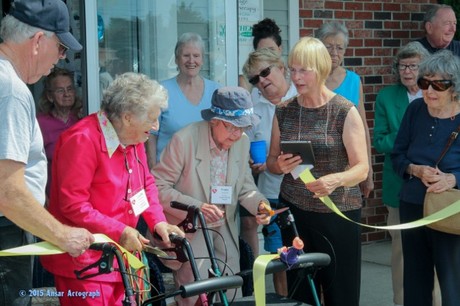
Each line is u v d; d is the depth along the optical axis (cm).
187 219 371
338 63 561
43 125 511
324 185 393
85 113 530
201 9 577
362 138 408
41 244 302
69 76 516
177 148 400
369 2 695
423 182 425
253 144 471
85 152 330
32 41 295
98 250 302
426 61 422
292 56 409
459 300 419
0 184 278
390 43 708
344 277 418
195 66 499
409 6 714
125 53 559
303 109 421
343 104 410
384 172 537
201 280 306
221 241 410
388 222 537
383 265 649
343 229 414
